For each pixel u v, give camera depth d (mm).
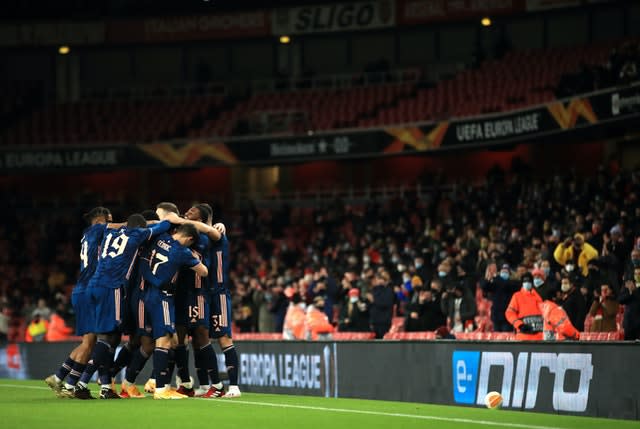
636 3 44688
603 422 13141
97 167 52094
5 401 16188
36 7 57438
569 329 20547
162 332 16531
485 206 37719
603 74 33969
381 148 46500
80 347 16844
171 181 56531
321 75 57438
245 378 21688
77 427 12008
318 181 53875
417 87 50719
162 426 12219
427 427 12289
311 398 18078
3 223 52156
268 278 37000
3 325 38125
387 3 50781
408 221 39500
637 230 26047
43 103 57344
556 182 34656
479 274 28359
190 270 17031
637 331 20359
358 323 29531
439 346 16906
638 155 41875
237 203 53562
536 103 40969
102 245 16625
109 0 58344
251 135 50344
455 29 54719
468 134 42312
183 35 54438
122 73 60156
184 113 54094
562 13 47250
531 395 15141
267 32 53188
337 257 38438
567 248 25328
